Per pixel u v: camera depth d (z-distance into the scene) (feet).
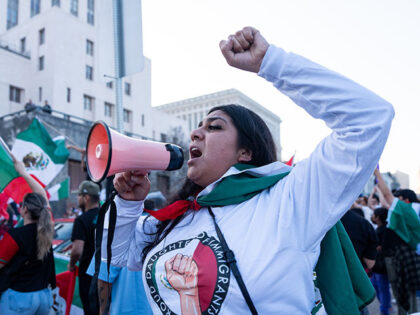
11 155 10.89
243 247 3.21
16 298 9.00
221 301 3.10
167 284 3.45
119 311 7.77
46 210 9.77
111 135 3.33
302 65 3.10
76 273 11.23
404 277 13.66
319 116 3.13
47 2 97.86
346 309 3.44
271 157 4.12
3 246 8.92
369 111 2.84
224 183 3.57
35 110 51.57
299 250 3.13
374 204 21.53
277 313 3.01
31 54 87.61
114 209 3.93
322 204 3.06
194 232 3.58
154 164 3.60
